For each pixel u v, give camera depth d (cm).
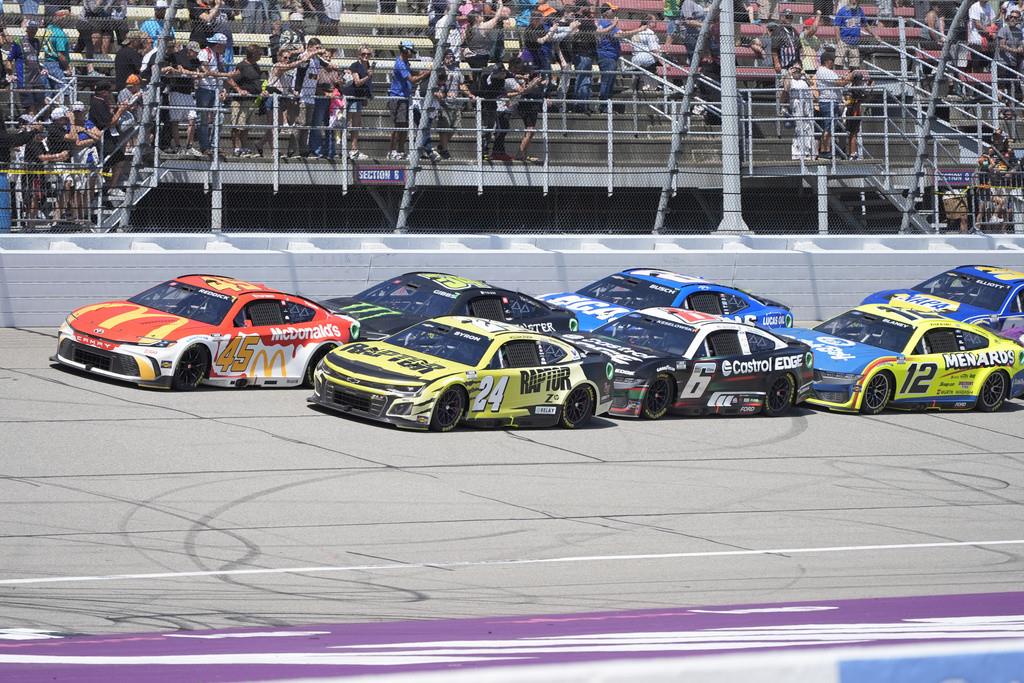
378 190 8062
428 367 5041
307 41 7594
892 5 9512
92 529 3366
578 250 8044
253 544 3325
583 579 3103
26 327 6475
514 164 7931
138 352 5194
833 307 8394
